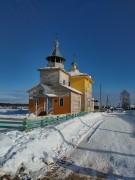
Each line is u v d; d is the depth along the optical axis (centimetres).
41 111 3219
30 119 1452
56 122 1936
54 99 3316
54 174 709
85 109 4109
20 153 809
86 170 752
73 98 3403
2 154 825
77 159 873
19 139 1063
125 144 1166
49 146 1034
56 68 3422
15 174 698
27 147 886
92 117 3209
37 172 724
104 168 775
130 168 777
